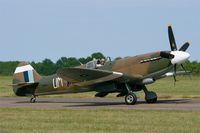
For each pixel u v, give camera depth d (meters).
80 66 49.66
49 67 156.00
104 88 47.81
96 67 48.88
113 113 37.19
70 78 46.66
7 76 176.88
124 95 48.38
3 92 76.38
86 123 31.14
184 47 48.62
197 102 48.53
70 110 40.41
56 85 51.84
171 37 48.66
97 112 38.19
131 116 34.88
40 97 63.00
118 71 47.97
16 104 50.28
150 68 46.94
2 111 40.38
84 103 50.38
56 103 51.25
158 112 37.22
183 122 30.89
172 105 44.62
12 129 28.30
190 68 157.62
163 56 46.81
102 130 27.70
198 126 28.94
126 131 27.20
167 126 29.09
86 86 48.19
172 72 50.31
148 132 26.77
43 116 35.78
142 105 45.34
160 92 71.50
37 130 27.73
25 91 54.59
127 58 48.34
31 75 54.16
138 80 47.25
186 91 74.25
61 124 30.61
